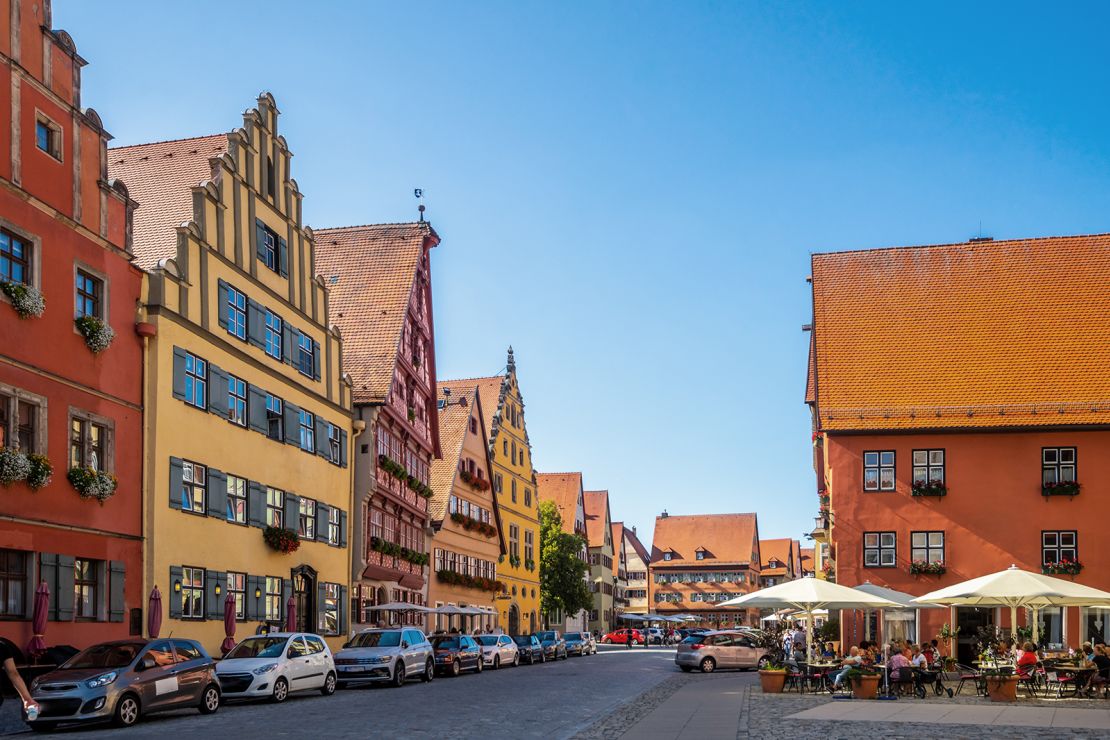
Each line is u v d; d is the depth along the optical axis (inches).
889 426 1695.4
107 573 1058.7
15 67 979.3
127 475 1106.1
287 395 1496.1
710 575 5383.9
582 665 2027.6
